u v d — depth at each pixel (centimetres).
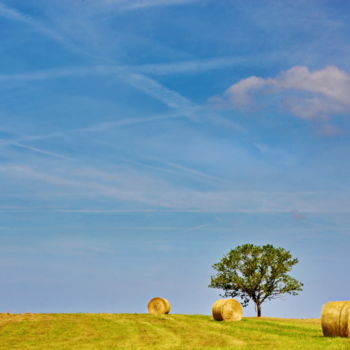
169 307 5200
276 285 5931
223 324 3931
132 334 3175
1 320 3891
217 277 5997
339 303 2948
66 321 3950
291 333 3172
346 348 2272
